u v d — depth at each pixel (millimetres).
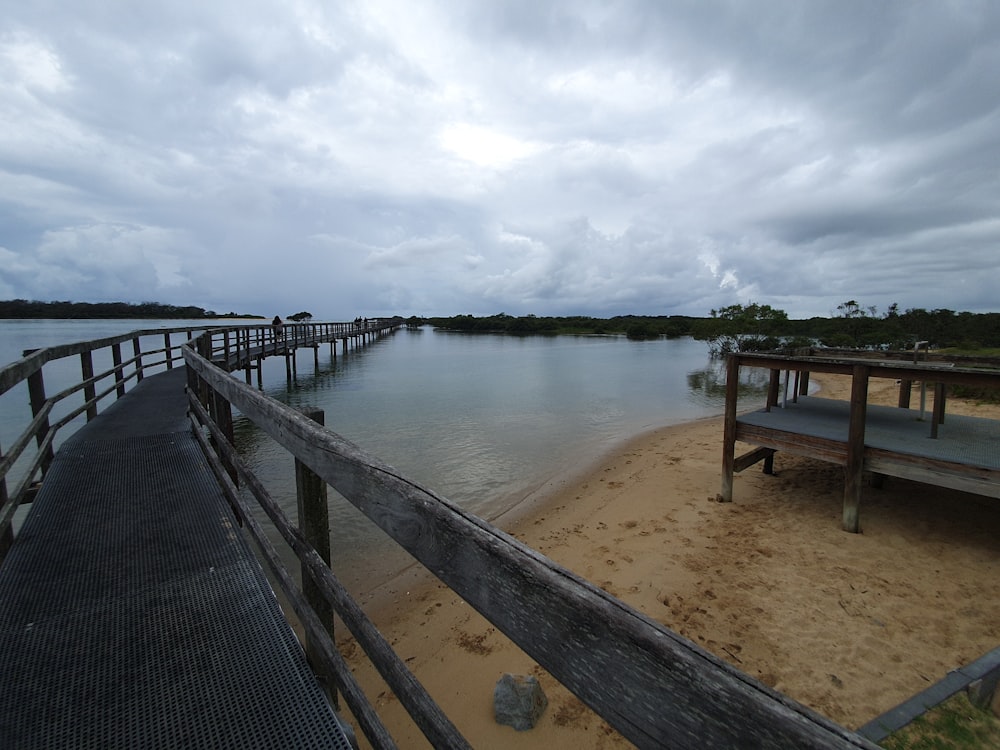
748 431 6488
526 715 3270
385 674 1201
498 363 35000
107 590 2248
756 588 4605
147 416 6047
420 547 1063
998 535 5281
